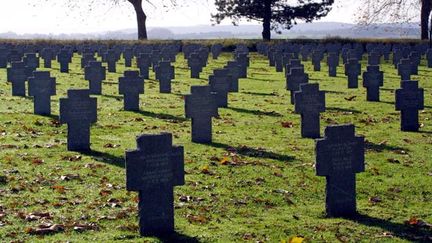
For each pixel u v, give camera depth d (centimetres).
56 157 1477
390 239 966
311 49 4800
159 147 968
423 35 6353
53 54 4588
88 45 5638
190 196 1176
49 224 1008
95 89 2620
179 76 3494
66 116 1541
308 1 6950
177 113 2161
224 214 1086
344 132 1071
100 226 1013
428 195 1216
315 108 1759
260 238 965
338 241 955
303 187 1254
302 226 1021
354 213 1089
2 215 1050
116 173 1338
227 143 1666
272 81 3269
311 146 1634
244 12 6969
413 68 3547
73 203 1127
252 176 1326
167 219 981
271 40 6594
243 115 2134
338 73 3681
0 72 3522
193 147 1608
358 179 1317
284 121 2016
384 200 1182
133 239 955
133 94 2200
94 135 1756
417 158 1514
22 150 1541
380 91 2795
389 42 6262
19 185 1230
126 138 1728
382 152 1577
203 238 960
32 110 2138
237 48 5278
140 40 6562
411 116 1859
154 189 970
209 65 4266
